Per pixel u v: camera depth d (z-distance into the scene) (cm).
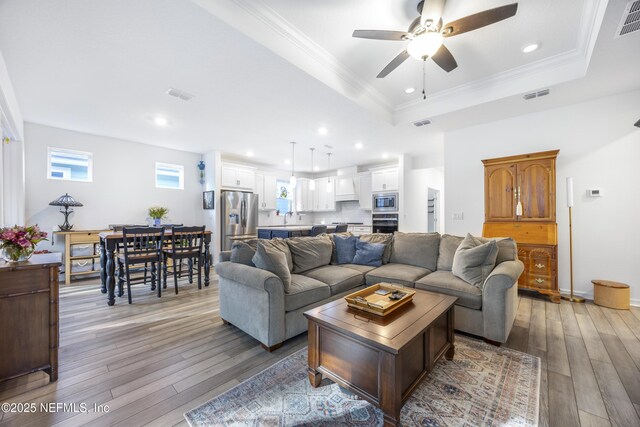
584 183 344
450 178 446
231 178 612
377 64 296
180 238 386
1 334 161
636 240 316
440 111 376
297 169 802
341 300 200
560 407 150
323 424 141
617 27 210
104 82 287
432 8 184
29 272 170
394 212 620
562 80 291
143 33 213
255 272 222
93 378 179
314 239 336
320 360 168
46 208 430
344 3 213
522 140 383
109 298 321
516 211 367
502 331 217
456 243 304
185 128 436
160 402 156
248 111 361
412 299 201
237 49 233
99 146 479
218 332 250
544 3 214
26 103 337
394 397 130
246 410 150
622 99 321
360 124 410
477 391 165
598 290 316
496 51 278
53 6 184
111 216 493
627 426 136
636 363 193
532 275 346
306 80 282
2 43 221
